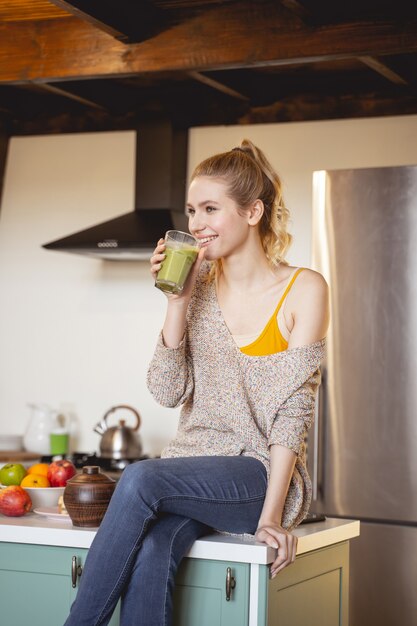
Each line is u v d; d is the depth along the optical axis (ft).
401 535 12.04
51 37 12.98
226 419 6.88
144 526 6.10
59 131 16.70
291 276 7.04
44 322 16.62
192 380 7.10
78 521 6.86
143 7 12.10
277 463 6.55
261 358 6.81
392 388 12.23
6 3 12.47
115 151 16.37
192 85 15.28
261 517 6.49
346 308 12.51
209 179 6.91
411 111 14.55
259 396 6.79
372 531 12.16
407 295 12.24
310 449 12.50
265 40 11.85
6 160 16.90
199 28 12.19
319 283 6.95
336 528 7.52
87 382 16.29
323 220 12.71
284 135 15.21
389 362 12.26
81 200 16.53
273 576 6.34
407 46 11.16
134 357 16.05
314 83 14.98
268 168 7.25
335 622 7.68
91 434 16.22
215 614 6.38
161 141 15.44
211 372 6.99
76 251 14.88
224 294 7.17
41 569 6.85
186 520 6.43
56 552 6.81
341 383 12.46
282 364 6.73
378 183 12.47
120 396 16.07
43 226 16.72
